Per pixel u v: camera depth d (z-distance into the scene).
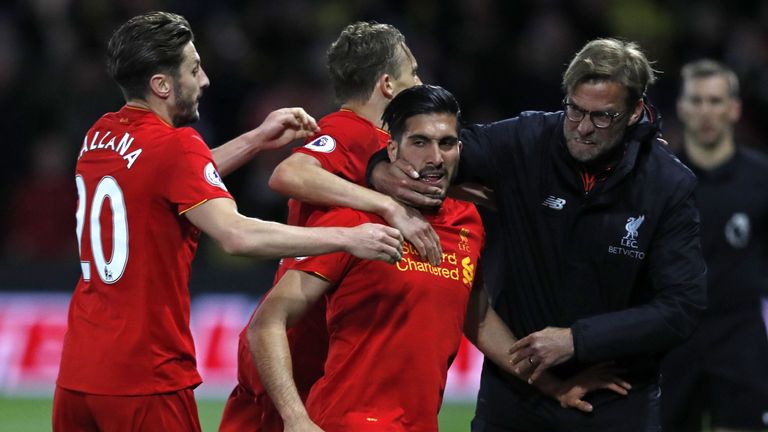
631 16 46.88
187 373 15.79
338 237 14.10
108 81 41.91
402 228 14.66
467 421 30.97
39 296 36.41
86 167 15.97
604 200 15.78
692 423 23.38
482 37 43.19
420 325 14.65
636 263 15.95
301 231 14.34
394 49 16.61
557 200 16.06
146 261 15.32
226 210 14.90
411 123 14.49
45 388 35.22
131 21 15.94
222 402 33.50
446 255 15.12
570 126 15.35
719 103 23.14
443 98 14.57
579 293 16.16
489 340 16.53
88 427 15.77
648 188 15.84
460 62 42.62
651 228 15.85
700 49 44.72
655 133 15.94
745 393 22.88
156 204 15.30
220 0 45.62
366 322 14.62
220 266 38.06
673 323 15.62
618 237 15.87
